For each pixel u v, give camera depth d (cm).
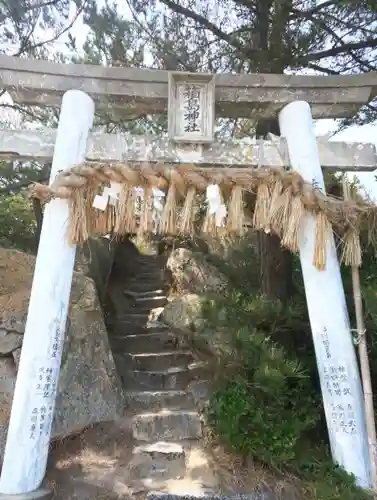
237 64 463
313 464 332
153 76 372
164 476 350
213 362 397
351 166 371
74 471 354
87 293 446
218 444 370
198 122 362
